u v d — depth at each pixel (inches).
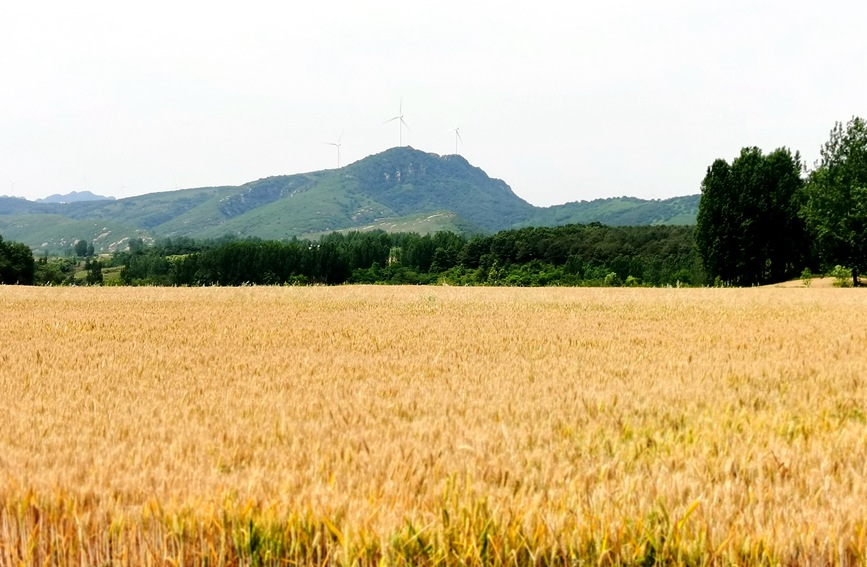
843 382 350.3
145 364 423.2
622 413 271.3
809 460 202.2
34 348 510.9
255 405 287.3
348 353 484.7
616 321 778.2
